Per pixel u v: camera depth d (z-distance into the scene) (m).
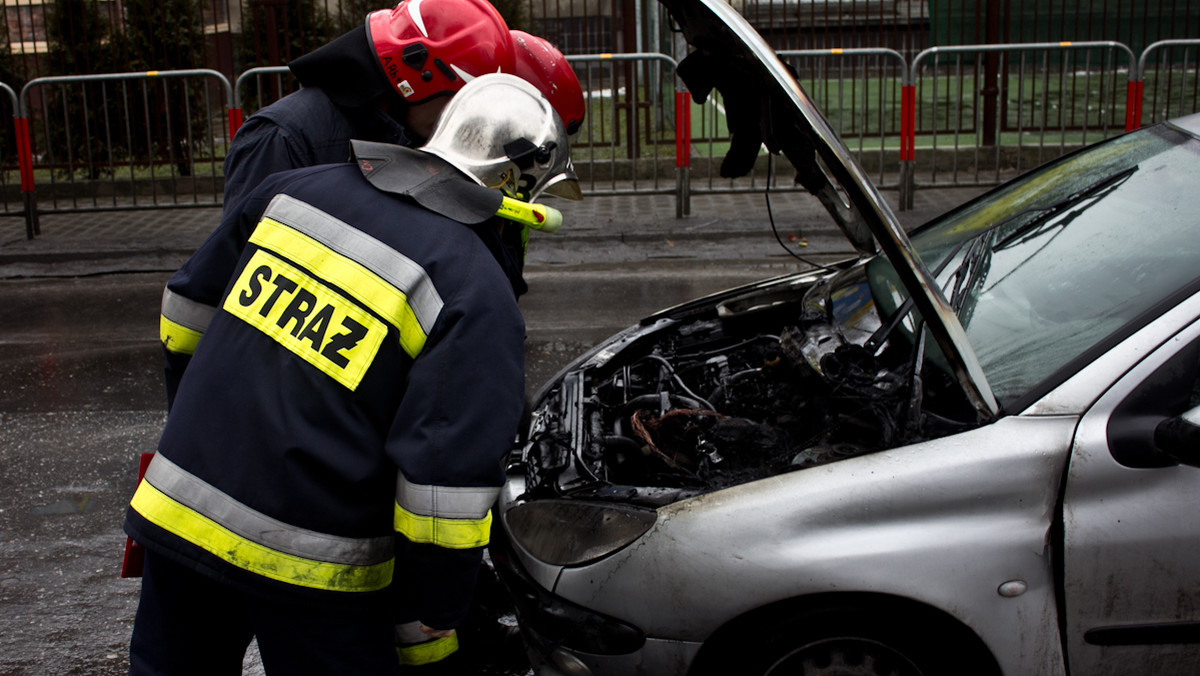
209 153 9.82
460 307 1.87
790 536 2.19
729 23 2.33
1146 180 2.83
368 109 2.77
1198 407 2.07
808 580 2.16
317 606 1.91
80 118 9.76
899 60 9.09
